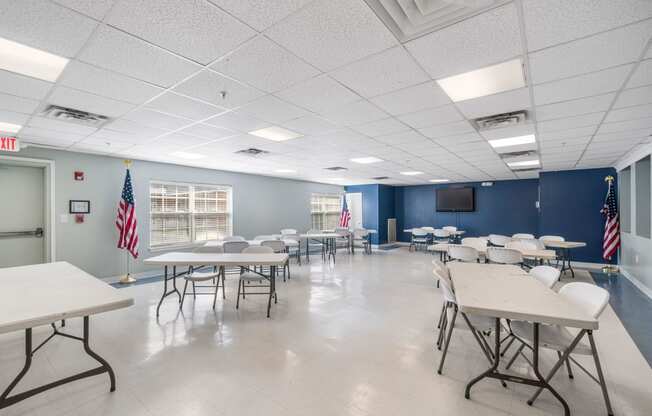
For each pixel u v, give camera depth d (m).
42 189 5.14
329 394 2.18
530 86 2.60
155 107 3.07
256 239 6.97
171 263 3.73
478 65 2.23
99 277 5.53
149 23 1.71
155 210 6.42
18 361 2.67
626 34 1.82
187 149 5.13
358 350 2.88
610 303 4.52
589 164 6.96
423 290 5.16
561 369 2.54
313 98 2.86
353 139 4.46
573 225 7.76
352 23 1.73
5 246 4.83
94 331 3.34
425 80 2.48
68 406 2.04
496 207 10.36
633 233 5.81
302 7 1.59
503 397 2.16
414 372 2.49
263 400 2.11
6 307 1.93
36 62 2.15
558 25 1.74
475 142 4.68
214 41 1.90
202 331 3.34
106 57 2.09
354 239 10.10
